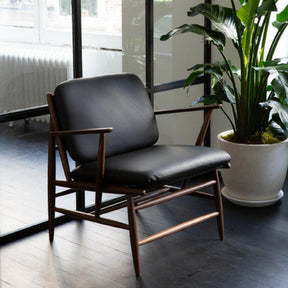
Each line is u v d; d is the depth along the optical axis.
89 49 3.38
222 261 2.91
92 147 2.98
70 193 3.25
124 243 3.12
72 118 2.95
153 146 3.19
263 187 3.54
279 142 3.52
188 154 2.94
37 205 3.31
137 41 3.62
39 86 3.20
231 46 3.98
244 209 3.55
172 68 3.88
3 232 3.16
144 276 2.78
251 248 3.05
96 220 2.87
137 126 3.18
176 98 3.96
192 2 3.90
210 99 3.58
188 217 3.46
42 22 3.14
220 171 4.03
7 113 3.08
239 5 3.91
